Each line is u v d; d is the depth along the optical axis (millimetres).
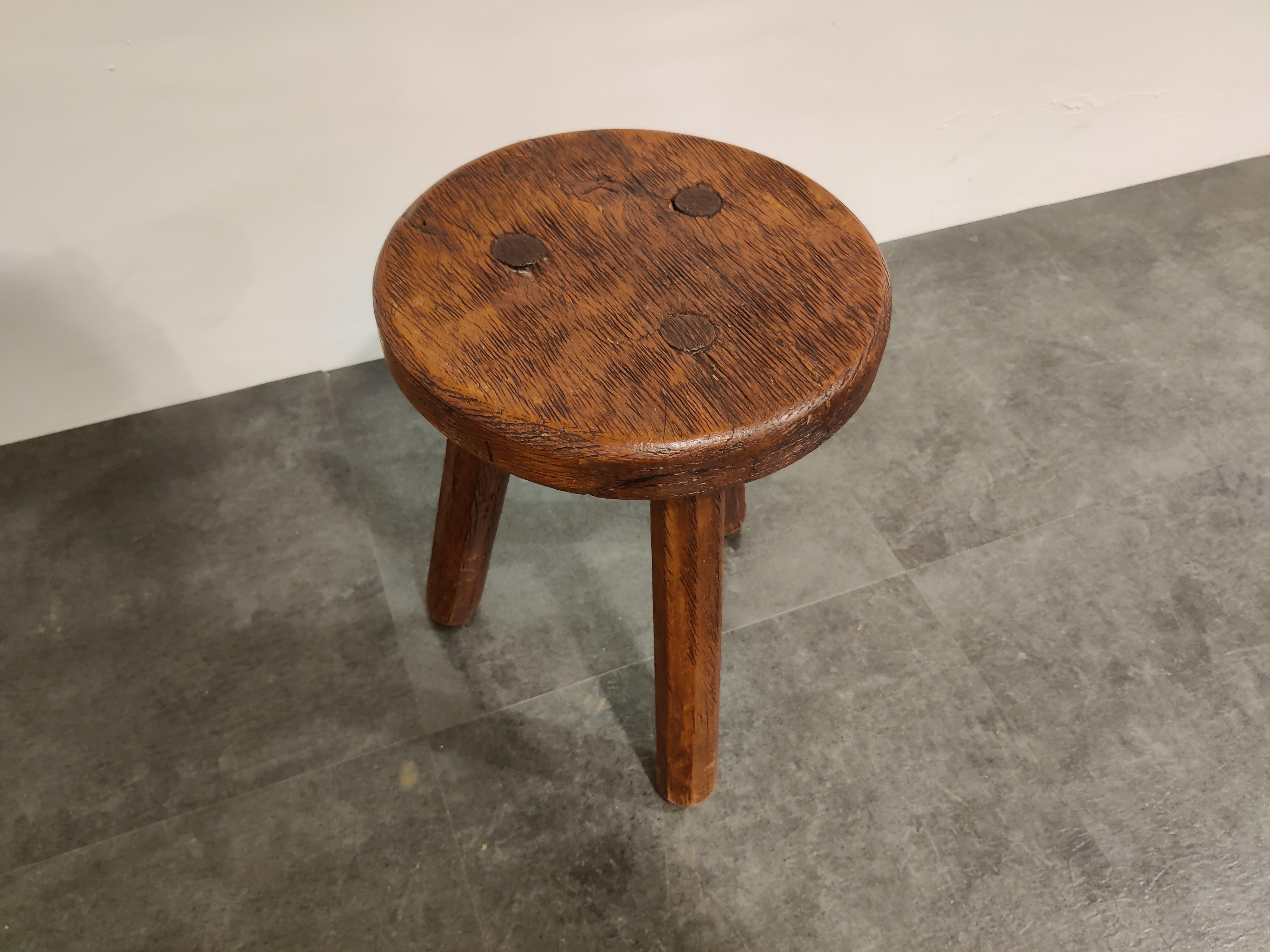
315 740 1188
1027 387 1649
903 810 1144
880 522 1447
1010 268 1875
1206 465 1533
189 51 1173
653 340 808
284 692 1229
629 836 1118
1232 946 1048
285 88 1251
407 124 1354
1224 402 1630
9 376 1408
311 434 1528
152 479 1455
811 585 1366
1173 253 1916
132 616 1296
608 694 1244
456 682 1247
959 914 1065
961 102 1722
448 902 1064
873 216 1870
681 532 874
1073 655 1292
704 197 956
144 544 1375
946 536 1432
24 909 1044
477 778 1159
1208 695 1254
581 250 896
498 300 843
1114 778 1173
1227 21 1801
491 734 1199
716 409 754
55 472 1457
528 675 1259
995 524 1446
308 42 1217
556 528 1431
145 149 1243
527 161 1002
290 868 1083
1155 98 1893
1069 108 1835
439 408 780
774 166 1001
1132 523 1450
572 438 739
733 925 1057
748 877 1089
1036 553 1409
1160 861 1107
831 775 1172
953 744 1202
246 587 1334
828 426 797
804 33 1485
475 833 1115
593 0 1313
